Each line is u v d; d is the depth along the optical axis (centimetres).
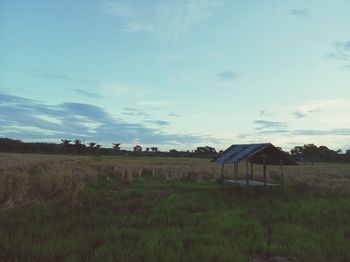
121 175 4003
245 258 1056
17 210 1669
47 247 1044
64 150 15638
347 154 14000
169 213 1798
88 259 986
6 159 6669
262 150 2812
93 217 1581
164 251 1072
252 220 1675
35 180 2386
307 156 12362
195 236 1306
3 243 1074
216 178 3925
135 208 1956
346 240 1338
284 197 2541
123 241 1194
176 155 17362
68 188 2261
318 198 2514
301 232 1455
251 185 2856
